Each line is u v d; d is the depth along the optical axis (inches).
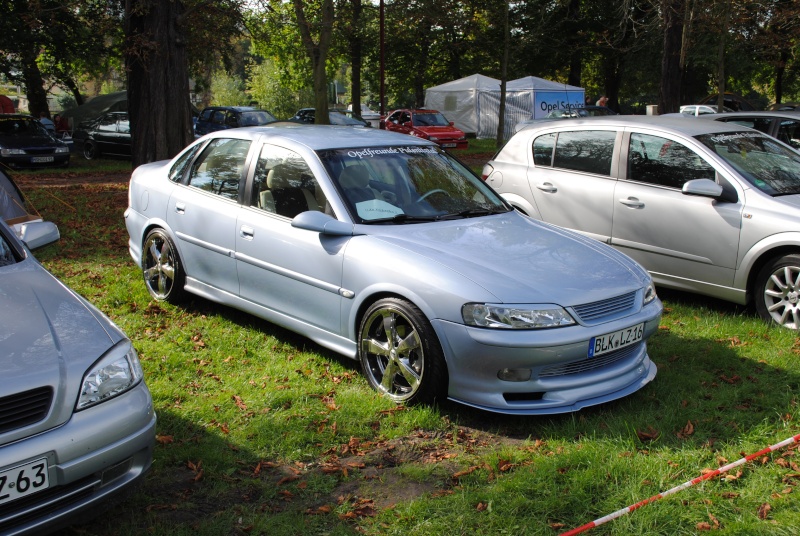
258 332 223.0
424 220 197.8
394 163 213.3
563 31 1501.0
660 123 271.3
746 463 146.5
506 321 157.8
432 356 165.5
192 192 234.5
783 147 269.4
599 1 1467.8
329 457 150.8
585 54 1558.8
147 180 256.4
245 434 157.6
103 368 117.9
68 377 112.7
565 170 287.0
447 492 137.6
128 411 117.9
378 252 178.4
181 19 487.2
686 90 1611.7
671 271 255.6
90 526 124.6
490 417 170.9
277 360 201.9
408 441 158.9
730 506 131.0
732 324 235.0
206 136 242.7
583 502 132.7
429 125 1133.7
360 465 147.6
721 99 503.8
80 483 112.3
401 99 2263.8
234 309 246.5
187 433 157.8
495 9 984.9
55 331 120.5
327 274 188.7
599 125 283.6
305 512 130.3
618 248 268.8
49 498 108.7
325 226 184.9
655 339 224.4
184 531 122.8
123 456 116.3
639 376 181.0
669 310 253.9
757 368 201.6
